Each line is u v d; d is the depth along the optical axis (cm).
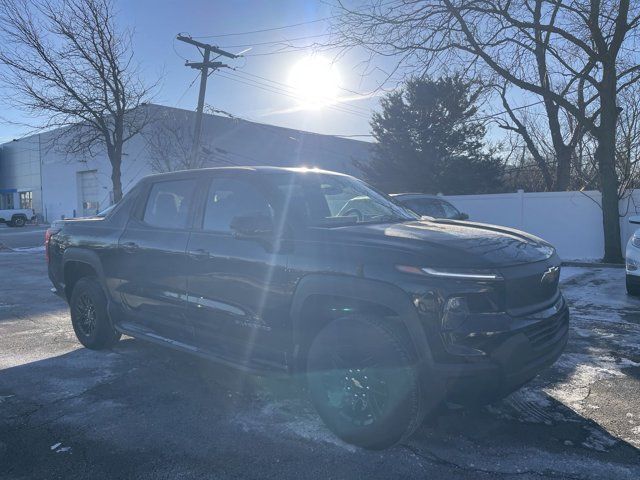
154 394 441
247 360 408
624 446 347
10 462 331
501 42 1277
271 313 383
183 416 397
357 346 338
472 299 314
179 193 480
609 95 1353
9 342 610
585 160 2139
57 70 1998
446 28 1166
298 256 368
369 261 335
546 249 388
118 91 2122
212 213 444
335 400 356
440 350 310
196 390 450
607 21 1334
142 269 487
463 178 3012
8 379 480
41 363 527
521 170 3058
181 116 3706
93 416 398
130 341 611
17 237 3000
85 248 557
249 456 336
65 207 4950
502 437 360
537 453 338
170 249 458
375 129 3281
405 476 311
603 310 757
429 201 1120
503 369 312
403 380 320
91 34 1991
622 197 1411
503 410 402
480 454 337
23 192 5653
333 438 360
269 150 4409
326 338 353
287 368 383
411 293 316
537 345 338
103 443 355
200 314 438
